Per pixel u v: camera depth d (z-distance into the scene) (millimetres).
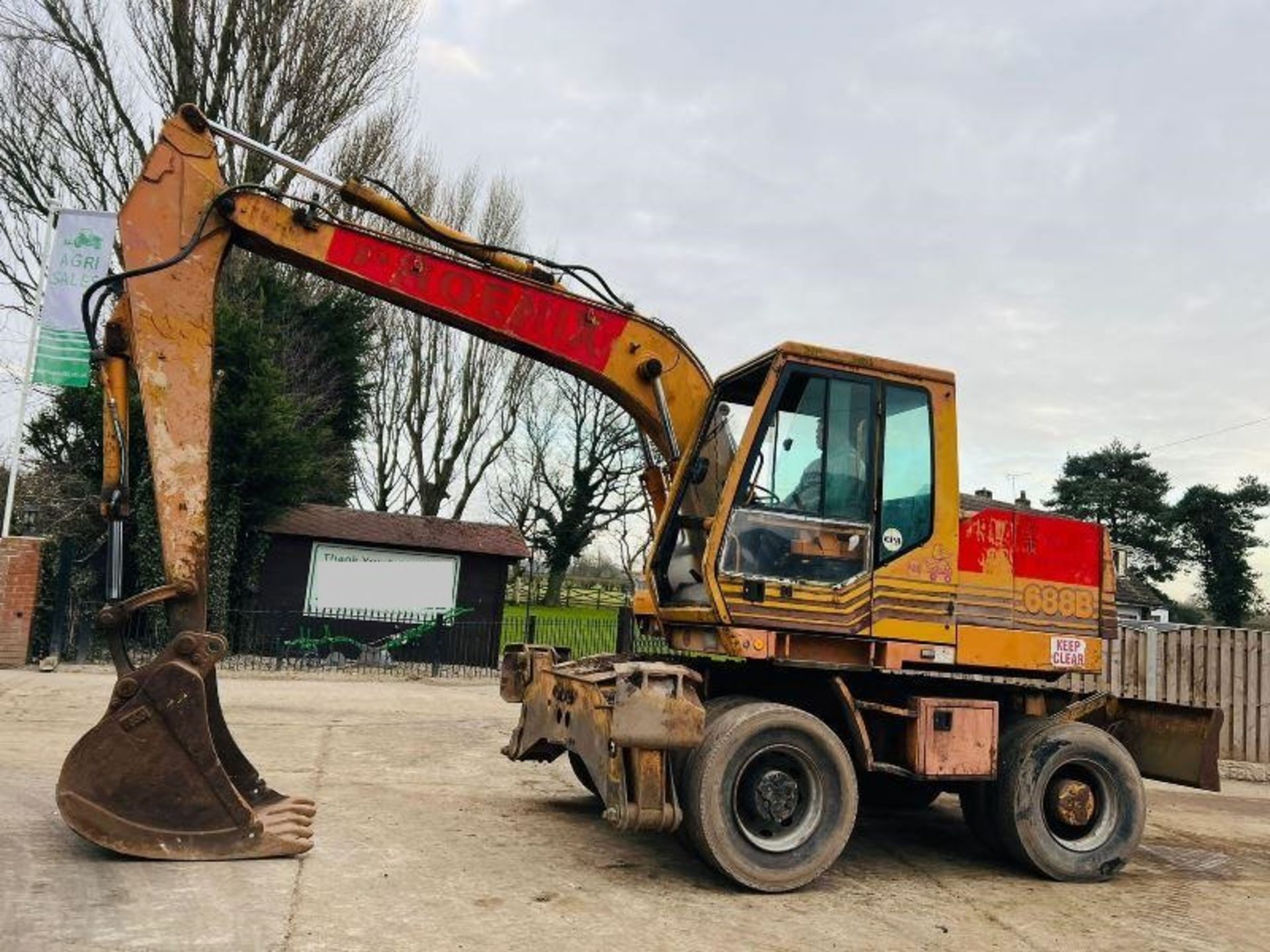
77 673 13023
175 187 6012
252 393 17406
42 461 18500
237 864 5195
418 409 30297
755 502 6004
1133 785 6602
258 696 12156
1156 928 5465
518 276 6695
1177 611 46906
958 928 5219
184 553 5574
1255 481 47250
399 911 4691
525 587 38062
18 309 19141
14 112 18719
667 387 6922
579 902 5102
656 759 5430
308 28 19953
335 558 18781
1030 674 6746
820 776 5805
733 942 4684
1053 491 50594
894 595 6195
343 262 6316
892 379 6418
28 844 5320
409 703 12562
